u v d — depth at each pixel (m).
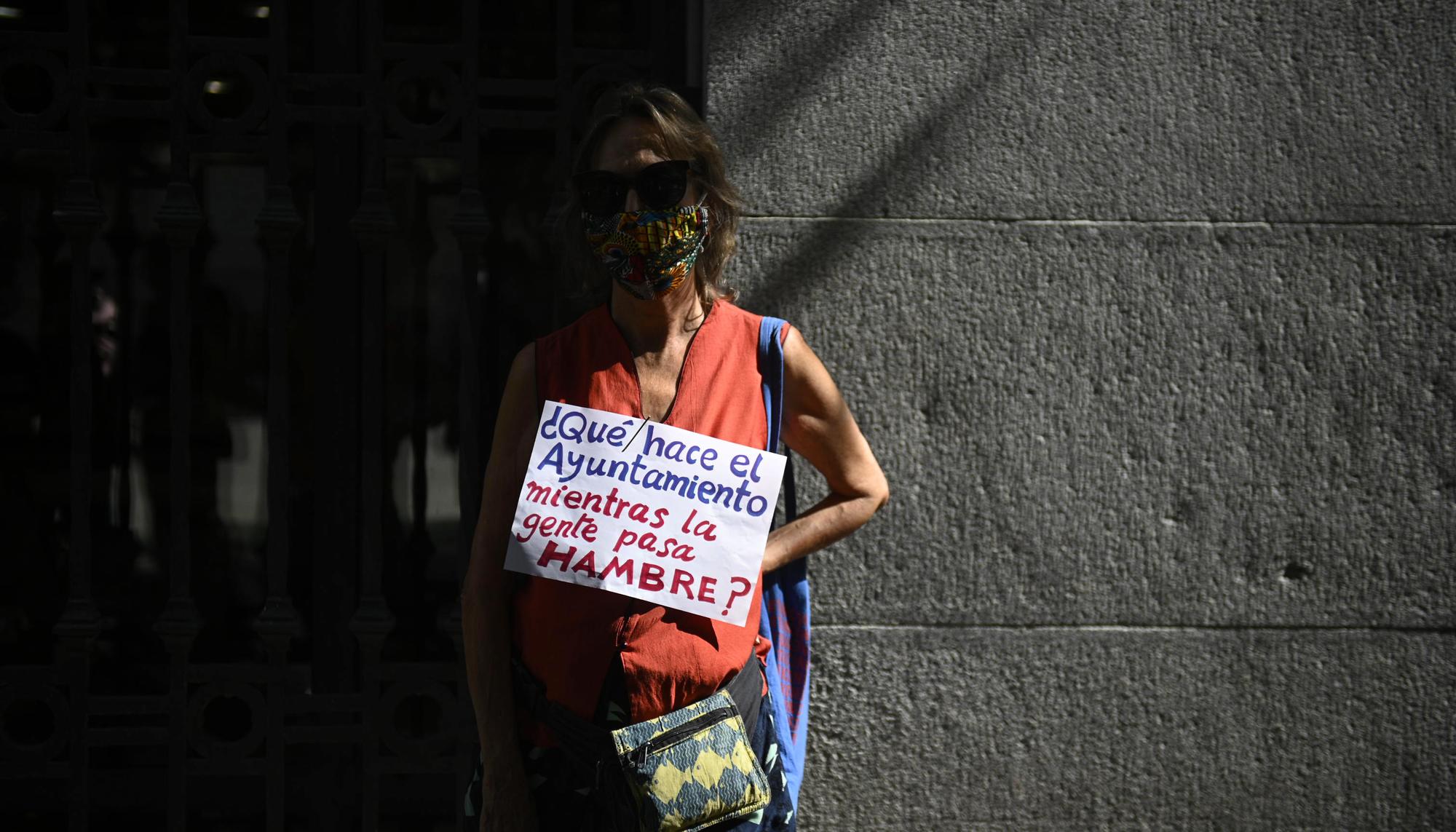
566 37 2.83
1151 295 2.79
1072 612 2.79
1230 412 2.81
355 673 3.02
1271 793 2.83
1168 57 2.78
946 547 2.77
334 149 3.03
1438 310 2.83
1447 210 2.82
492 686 1.83
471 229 2.79
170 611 2.75
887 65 2.74
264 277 3.79
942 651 2.77
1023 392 2.77
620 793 1.75
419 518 3.56
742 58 2.73
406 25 3.51
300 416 3.69
